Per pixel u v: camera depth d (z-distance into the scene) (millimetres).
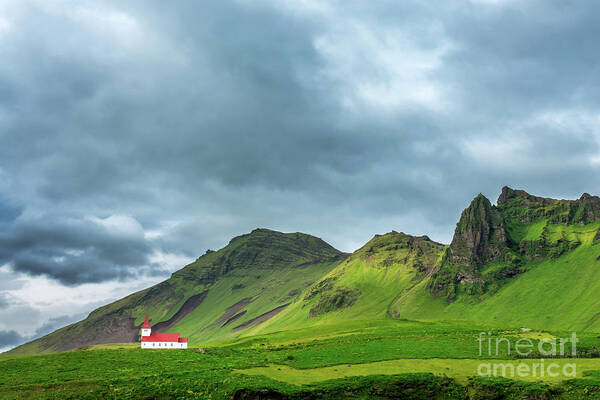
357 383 136000
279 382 136125
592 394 128250
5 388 129750
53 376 142125
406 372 145500
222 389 129750
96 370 150125
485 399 131750
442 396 134125
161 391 127188
